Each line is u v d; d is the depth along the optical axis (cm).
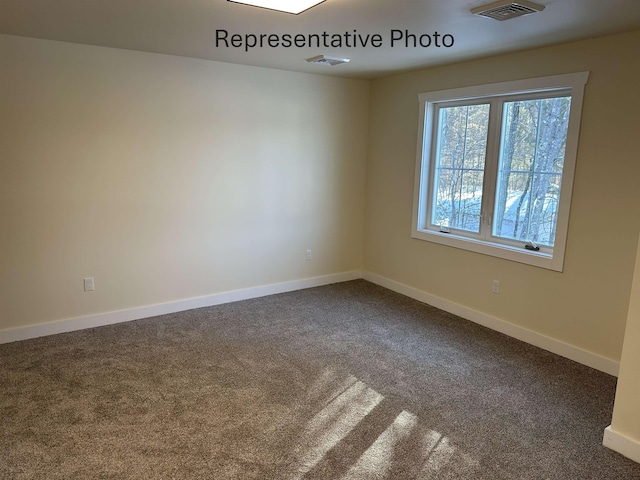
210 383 303
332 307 457
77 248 381
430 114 454
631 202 302
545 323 362
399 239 500
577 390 301
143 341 368
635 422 232
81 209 378
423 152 459
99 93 371
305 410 273
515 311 385
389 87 491
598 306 326
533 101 366
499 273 395
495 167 399
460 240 427
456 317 433
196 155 424
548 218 365
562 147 350
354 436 249
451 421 265
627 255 307
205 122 424
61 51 351
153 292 423
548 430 258
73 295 385
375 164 523
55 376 308
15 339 364
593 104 315
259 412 270
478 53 365
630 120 297
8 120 341
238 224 461
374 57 385
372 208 536
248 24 288
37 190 358
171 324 405
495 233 409
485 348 364
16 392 287
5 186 346
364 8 250
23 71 340
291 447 239
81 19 284
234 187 451
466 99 416
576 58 322
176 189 420
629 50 294
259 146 459
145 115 394
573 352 344
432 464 228
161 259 422
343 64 421
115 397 284
